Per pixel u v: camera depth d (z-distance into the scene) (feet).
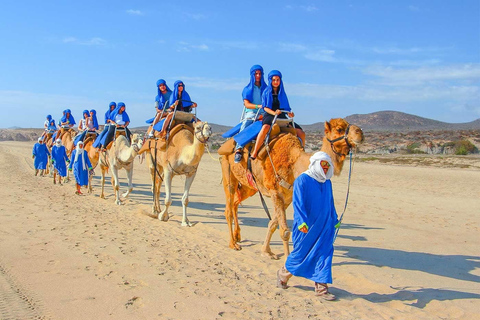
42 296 20.33
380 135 191.11
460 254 27.71
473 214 41.86
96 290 21.16
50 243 29.71
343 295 20.51
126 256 26.91
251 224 37.17
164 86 40.52
